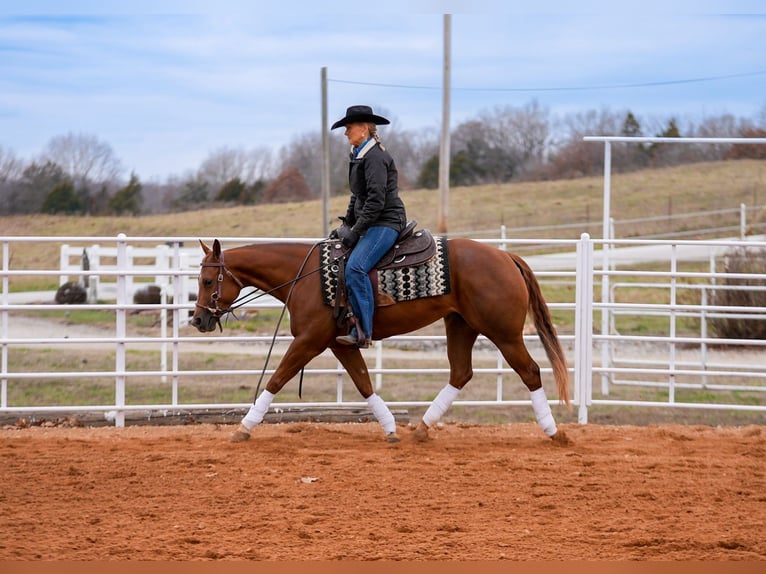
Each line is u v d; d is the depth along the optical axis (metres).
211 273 10.33
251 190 76.19
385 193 9.84
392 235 9.92
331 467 9.12
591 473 8.91
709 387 13.20
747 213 45.88
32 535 6.94
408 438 10.75
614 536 6.94
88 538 6.86
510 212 53.59
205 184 77.56
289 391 17.12
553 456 9.74
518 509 7.70
